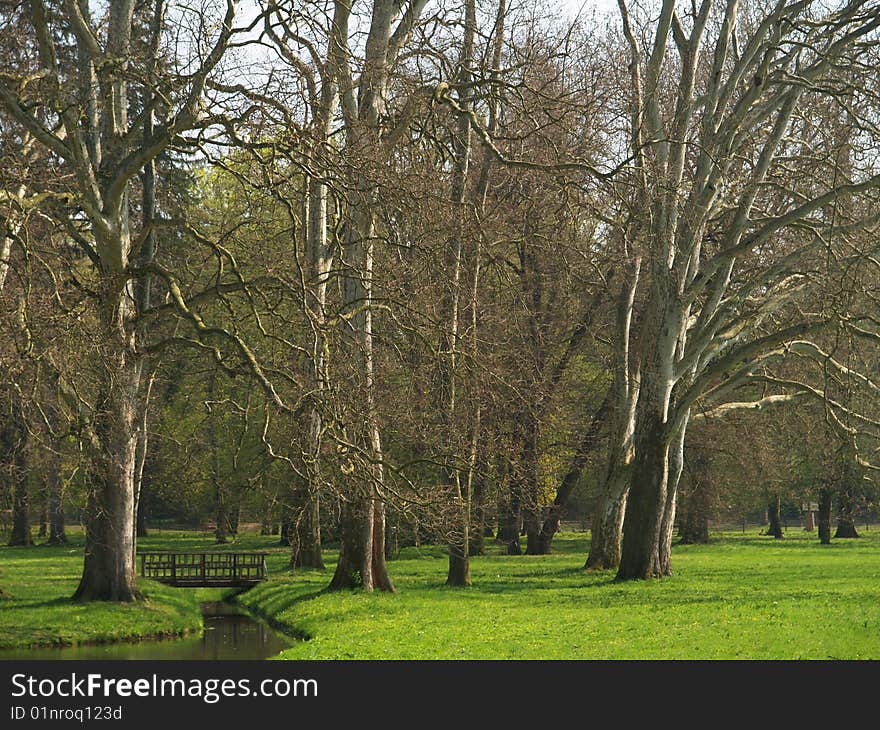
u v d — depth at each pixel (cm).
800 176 3516
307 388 2288
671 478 3888
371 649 2234
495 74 2670
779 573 3950
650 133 3459
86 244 2723
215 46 2341
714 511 6266
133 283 3084
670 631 2316
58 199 2573
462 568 3622
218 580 3791
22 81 2339
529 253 4062
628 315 4116
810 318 3688
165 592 3422
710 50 4041
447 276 2612
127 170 2541
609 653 2086
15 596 3139
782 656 1997
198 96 2295
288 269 2516
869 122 2944
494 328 3397
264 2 2322
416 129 2680
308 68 2481
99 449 2636
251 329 3453
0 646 2489
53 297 2328
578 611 2750
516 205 3547
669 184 3162
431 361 2692
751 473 5703
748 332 3712
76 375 2430
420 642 2295
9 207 2377
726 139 3353
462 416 3050
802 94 3422
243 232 3197
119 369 2467
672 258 3569
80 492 2981
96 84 2675
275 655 2381
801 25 3253
